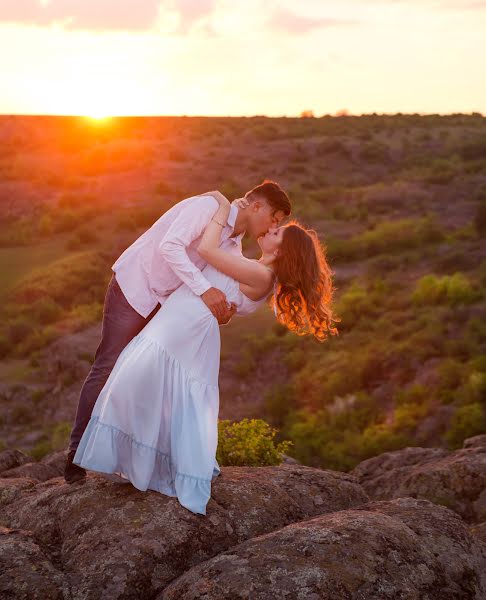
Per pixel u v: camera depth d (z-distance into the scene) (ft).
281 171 318.04
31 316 176.45
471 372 98.78
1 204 287.48
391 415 98.78
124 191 294.05
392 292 153.79
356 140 355.56
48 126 402.93
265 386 122.83
